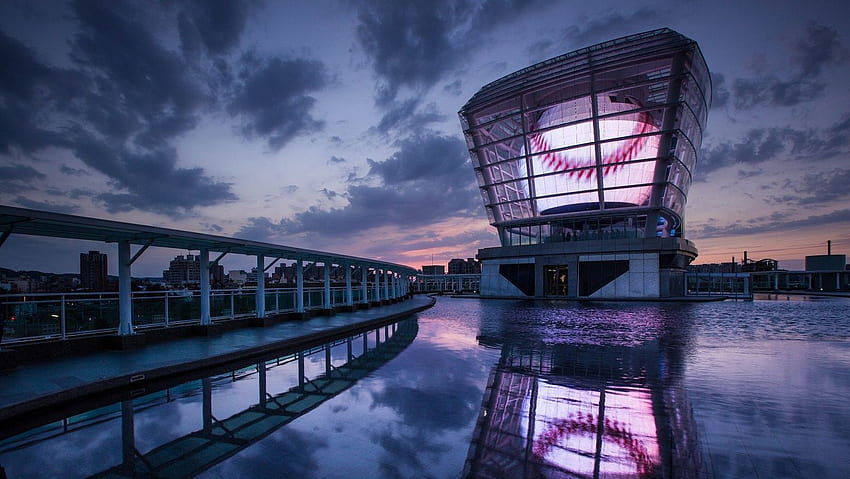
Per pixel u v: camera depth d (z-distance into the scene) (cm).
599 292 5372
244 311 1848
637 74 5403
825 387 867
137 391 850
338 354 1284
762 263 14025
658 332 1848
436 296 7188
